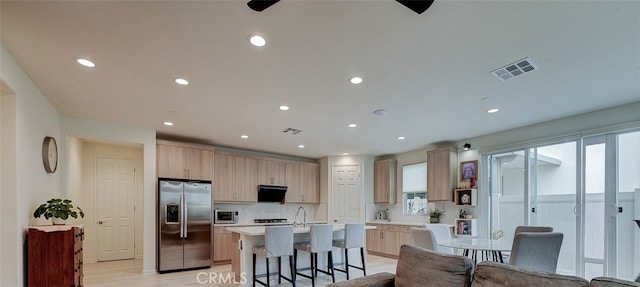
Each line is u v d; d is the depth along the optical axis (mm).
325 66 3064
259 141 6855
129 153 7203
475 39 2541
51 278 3354
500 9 2135
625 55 2812
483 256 5621
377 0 2039
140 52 2770
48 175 4180
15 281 3074
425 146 7340
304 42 2598
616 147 4484
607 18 2234
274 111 4609
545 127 5211
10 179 3055
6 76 2750
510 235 5758
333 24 2324
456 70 3150
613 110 4406
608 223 4480
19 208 3139
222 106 4367
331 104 4258
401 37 2512
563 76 3305
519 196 5684
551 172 5242
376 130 5793
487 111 4594
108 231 6832
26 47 2670
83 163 6605
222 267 6316
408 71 3178
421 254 2607
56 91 3766
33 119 3545
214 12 2174
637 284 1697
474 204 6203
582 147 4805
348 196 8469
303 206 8828
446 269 2381
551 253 3432
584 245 4719
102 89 3703
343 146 7387
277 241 4594
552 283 1920
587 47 2670
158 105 4336
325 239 4945
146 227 5656
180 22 2299
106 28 2377
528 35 2479
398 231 7316
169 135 6277
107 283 5000
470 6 2102
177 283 5012
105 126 5246
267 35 2486
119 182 7027
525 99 4059
